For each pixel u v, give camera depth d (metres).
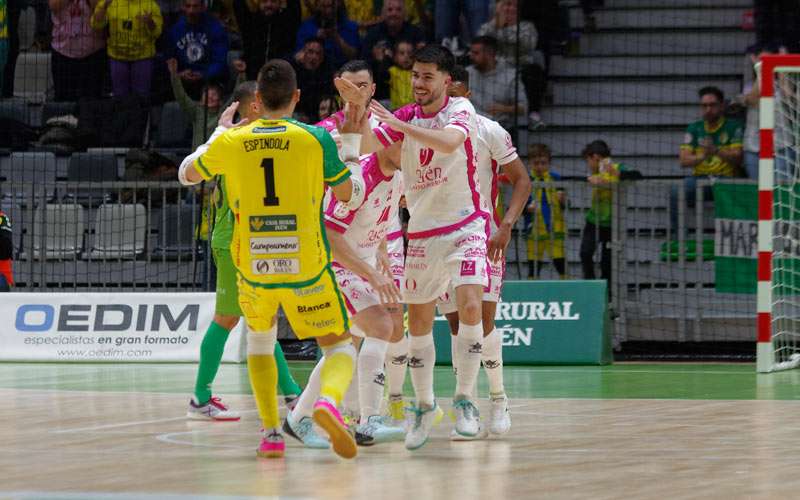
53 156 38.06
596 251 32.28
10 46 40.81
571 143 40.22
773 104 27.47
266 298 14.09
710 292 32.16
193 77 37.53
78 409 20.53
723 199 31.55
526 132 37.53
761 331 27.69
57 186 33.88
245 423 18.59
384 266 16.59
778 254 30.00
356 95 14.47
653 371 28.34
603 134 40.22
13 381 26.27
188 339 31.38
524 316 30.45
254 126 14.09
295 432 15.23
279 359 19.55
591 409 20.30
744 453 14.64
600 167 33.16
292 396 19.67
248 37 37.78
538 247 32.59
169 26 40.62
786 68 27.23
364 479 12.77
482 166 17.23
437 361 29.92
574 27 42.31
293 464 14.02
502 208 32.53
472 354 15.86
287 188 13.85
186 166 15.02
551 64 41.56
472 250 15.82
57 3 39.31
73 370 29.22
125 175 35.81
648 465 13.63
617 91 41.06
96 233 33.97
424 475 13.05
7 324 32.12
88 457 14.61
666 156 39.69
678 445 15.47
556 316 30.30
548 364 30.09
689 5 42.12
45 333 31.95
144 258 33.69
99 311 31.92
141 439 16.48
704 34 41.78
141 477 12.95
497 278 16.92
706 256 32.12
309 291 13.97
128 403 21.58
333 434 13.31
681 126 40.09
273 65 14.17
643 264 32.56
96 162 36.78
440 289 15.93
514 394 23.12
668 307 32.44
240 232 14.20
